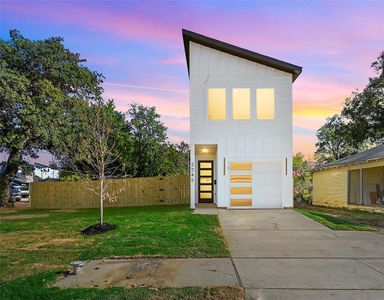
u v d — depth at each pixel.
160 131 29.03
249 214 12.67
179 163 34.16
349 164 17.45
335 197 19.12
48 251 7.33
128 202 20.12
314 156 33.19
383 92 21.95
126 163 25.92
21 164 22.39
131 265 5.97
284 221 10.95
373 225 10.51
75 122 19.25
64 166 24.92
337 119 30.36
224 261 6.17
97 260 6.36
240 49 14.65
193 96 14.95
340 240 8.02
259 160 14.74
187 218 11.36
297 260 6.22
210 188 16.80
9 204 21.72
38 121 18.22
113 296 4.39
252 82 14.90
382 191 17.95
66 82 20.80
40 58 19.53
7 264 6.32
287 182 14.65
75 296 4.43
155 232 8.87
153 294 4.45
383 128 22.66
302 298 4.34
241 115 14.92
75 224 11.28
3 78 17.00
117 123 25.09
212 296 4.38
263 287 4.76
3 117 18.52
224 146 14.81
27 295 4.57
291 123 14.77
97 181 20.42
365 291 4.58
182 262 6.12
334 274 5.35
